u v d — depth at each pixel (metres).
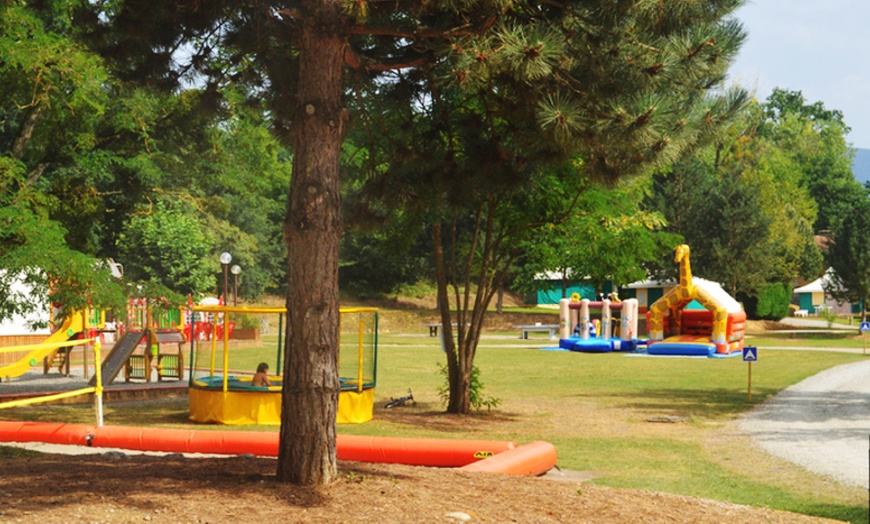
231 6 10.71
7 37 17.14
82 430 12.48
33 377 26.70
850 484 11.70
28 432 12.67
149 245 50.12
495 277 20.64
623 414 19.83
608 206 21.19
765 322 66.50
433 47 9.02
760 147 79.25
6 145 34.03
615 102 9.34
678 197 63.44
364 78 11.49
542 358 38.41
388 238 19.08
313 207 7.96
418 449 11.60
